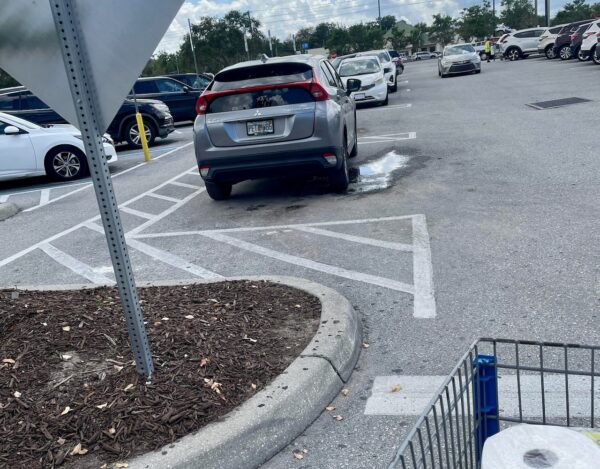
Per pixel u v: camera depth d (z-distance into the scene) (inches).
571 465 49.1
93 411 120.7
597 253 201.0
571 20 2977.4
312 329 154.7
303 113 290.0
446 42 4163.4
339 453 115.2
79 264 254.5
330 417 126.9
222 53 2945.4
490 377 73.6
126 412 119.9
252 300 174.2
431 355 147.8
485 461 51.6
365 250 230.7
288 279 190.2
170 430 115.0
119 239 124.0
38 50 117.3
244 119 292.5
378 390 135.0
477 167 351.6
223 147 296.8
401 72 1537.9
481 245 221.6
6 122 467.5
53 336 148.2
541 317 160.9
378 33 3597.4
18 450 112.1
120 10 115.6
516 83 850.8
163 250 259.9
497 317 163.8
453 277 195.2
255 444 114.5
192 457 107.3
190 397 124.0
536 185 296.7
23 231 325.4
